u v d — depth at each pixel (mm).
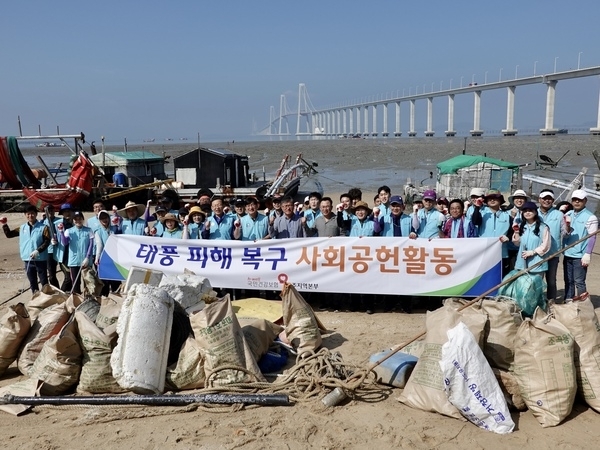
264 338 6516
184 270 8297
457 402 5023
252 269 8789
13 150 22328
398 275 8344
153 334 5746
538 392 5066
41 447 4828
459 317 5496
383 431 5016
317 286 8602
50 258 9766
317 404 5508
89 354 5812
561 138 113125
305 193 28281
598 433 4859
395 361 5988
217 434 5004
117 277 9156
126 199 22188
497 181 20812
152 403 5457
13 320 6348
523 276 7051
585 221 7965
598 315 8062
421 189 24375
